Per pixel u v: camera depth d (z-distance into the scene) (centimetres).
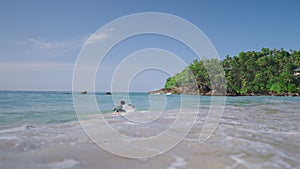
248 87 7031
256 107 1620
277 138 585
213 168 362
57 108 1224
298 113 1225
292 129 716
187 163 385
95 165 368
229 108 1488
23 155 410
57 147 466
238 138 581
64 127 693
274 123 837
